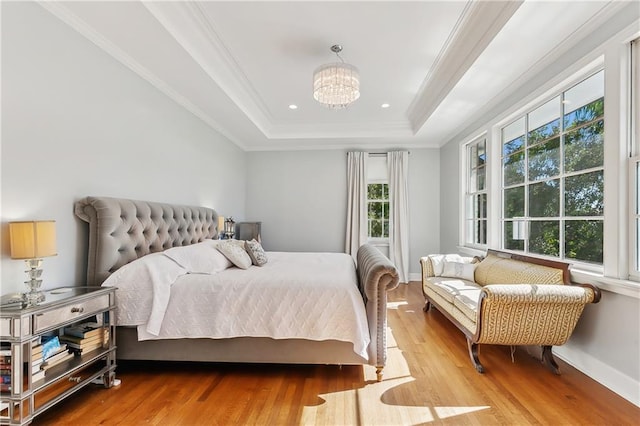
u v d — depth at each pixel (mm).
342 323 2182
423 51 2988
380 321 2229
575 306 2191
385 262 2326
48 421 1760
